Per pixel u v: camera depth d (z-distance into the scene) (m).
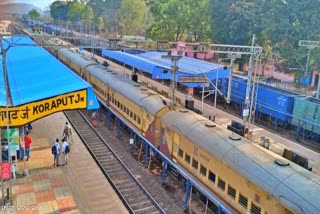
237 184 13.68
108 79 32.09
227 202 14.36
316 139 29.72
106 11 111.44
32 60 33.06
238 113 37.16
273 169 12.52
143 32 91.50
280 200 11.23
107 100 32.00
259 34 54.28
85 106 18.34
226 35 58.31
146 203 17.69
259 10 53.72
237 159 13.81
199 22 64.12
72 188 18.66
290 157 15.05
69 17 123.44
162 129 20.42
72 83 20.80
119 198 17.94
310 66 50.22
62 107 17.81
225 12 57.44
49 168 20.95
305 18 48.56
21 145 21.80
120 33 92.44
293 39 50.06
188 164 17.52
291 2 49.09
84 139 26.98
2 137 20.44
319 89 41.09
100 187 19.00
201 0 63.50
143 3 87.75
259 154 13.77
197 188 16.55
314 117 29.34
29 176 19.78
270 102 34.09
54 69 28.11
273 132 31.52
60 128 28.88
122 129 29.72
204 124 17.52
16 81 23.48
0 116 16.81
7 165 16.58
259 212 12.41
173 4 65.19
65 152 21.58
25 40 51.44
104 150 24.81
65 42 74.56
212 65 39.16
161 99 23.23
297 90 50.09
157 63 38.88
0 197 17.22
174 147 19.00
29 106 17.08
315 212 10.08
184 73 32.28
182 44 26.66
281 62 54.50
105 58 68.50
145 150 22.58
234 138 15.45
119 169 21.70
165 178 19.75
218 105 39.94
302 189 11.09
